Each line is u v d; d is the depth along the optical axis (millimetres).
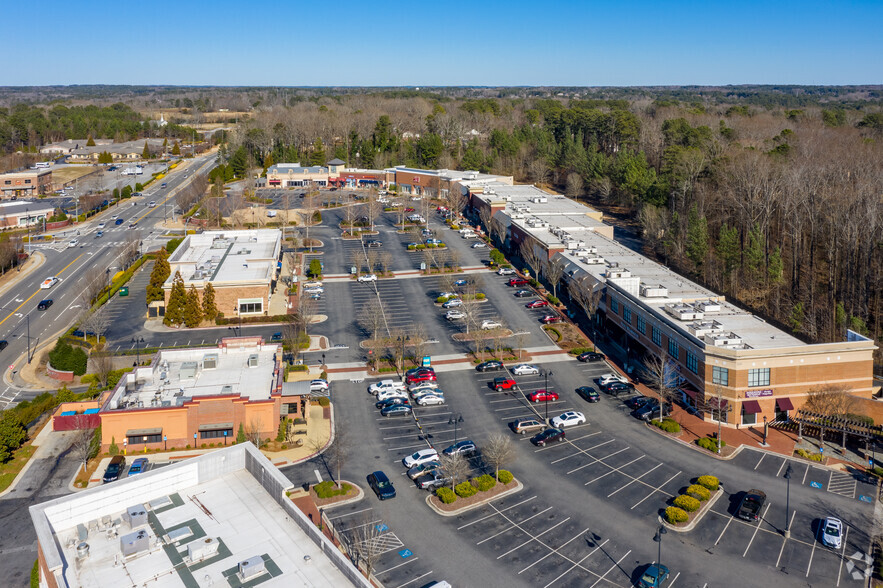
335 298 141375
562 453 82438
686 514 68125
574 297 128875
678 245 158750
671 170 192625
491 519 68812
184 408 82812
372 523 67688
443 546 64312
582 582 59438
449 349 114562
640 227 195625
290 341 110062
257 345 98938
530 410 93625
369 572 58812
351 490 73188
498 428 88562
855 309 128625
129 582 44219
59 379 105625
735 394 88625
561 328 123625
